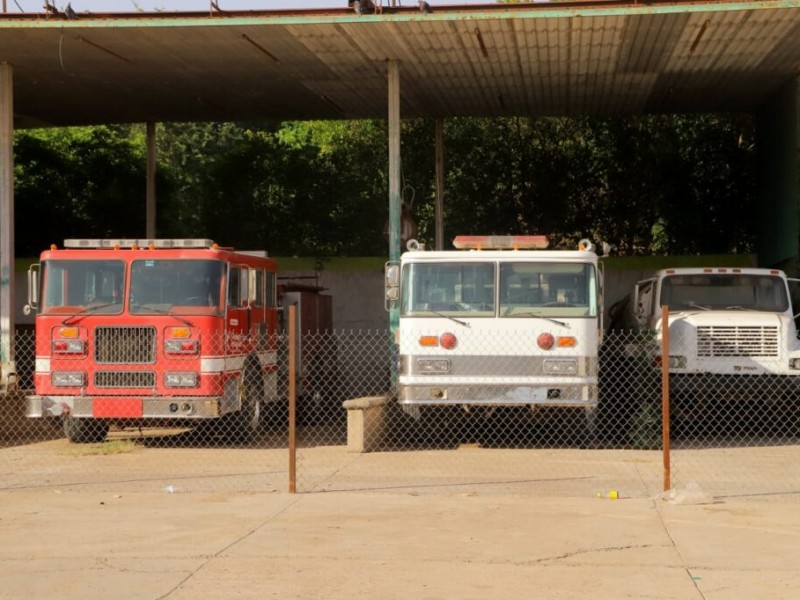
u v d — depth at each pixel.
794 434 14.45
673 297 14.91
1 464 12.05
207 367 13.02
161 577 6.64
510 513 8.70
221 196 25.86
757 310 14.65
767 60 16.45
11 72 16.25
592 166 25.20
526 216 25.55
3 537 7.85
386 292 13.34
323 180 26.08
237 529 8.07
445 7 13.77
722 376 13.95
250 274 14.32
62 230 25.25
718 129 23.97
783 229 18.39
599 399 14.29
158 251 13.23
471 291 13.01
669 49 15.66
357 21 13.88
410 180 25.94
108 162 25.72
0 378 15.19
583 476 10.84
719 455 12.58
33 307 13.44
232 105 20.28
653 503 9.16
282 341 16.28
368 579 6.56
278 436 15.25
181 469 11.56
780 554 7.21
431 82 17.88
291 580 6.54
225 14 13.97
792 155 17.64
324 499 9.42
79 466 11.86
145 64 16.47
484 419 15.23
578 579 6.56
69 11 13.89
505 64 16.56
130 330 13.11
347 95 19.22
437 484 10.32
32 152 24.98
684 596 6.18
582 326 12.85
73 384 13.12
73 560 7.11
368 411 13.25
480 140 25.47
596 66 16.80
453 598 6.14
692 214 23.98
